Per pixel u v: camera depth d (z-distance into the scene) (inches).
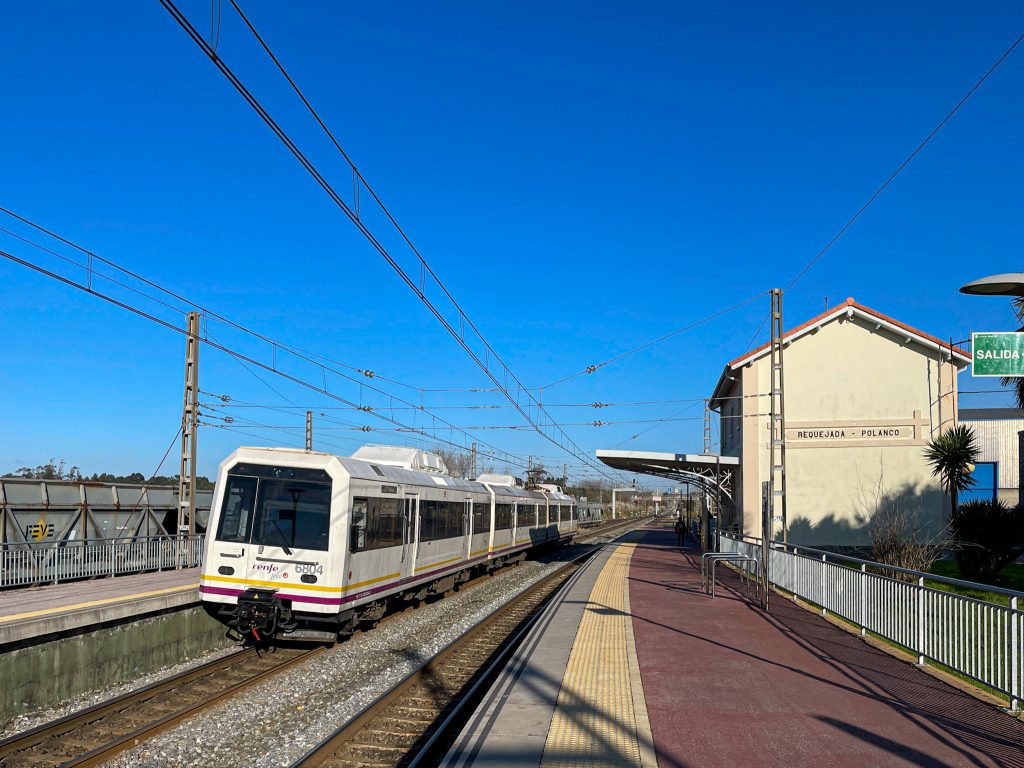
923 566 815.1
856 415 1227.2
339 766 298.5
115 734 332.8
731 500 1296.8
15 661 369.4
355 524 542.0
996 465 1723.7
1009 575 852.6
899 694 323.9
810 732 271.1
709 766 237.6
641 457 1246.9
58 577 650.2
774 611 582.2
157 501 975.0
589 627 508.1
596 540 2219.5
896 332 1222.9
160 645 471.5
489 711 301.3
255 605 498.9
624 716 293.3
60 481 816.3
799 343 1253.7
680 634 479.5
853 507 1210.0
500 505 1111.6
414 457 776.3
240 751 316.2
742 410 1253.7
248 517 517.3
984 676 315.3
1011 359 349.1
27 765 295.3
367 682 439.8
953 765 237.0
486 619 637.3
